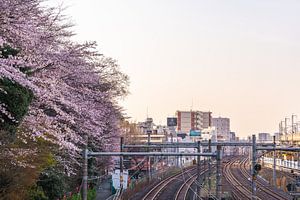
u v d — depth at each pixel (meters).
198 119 192.75
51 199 26.30
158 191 54.62
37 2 16.84
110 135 35.56
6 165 19.59
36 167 20.89
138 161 67.75
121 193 42.84
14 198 21.14
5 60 13.89
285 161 76.06
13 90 15.84
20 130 17.77
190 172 86.56
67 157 25.09
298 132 76.94
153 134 116.94
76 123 21.94
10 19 14.84
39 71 17.44
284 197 48.47
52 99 18.23
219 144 42.31
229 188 58.16
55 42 18.28
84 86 22.55
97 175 45.62
